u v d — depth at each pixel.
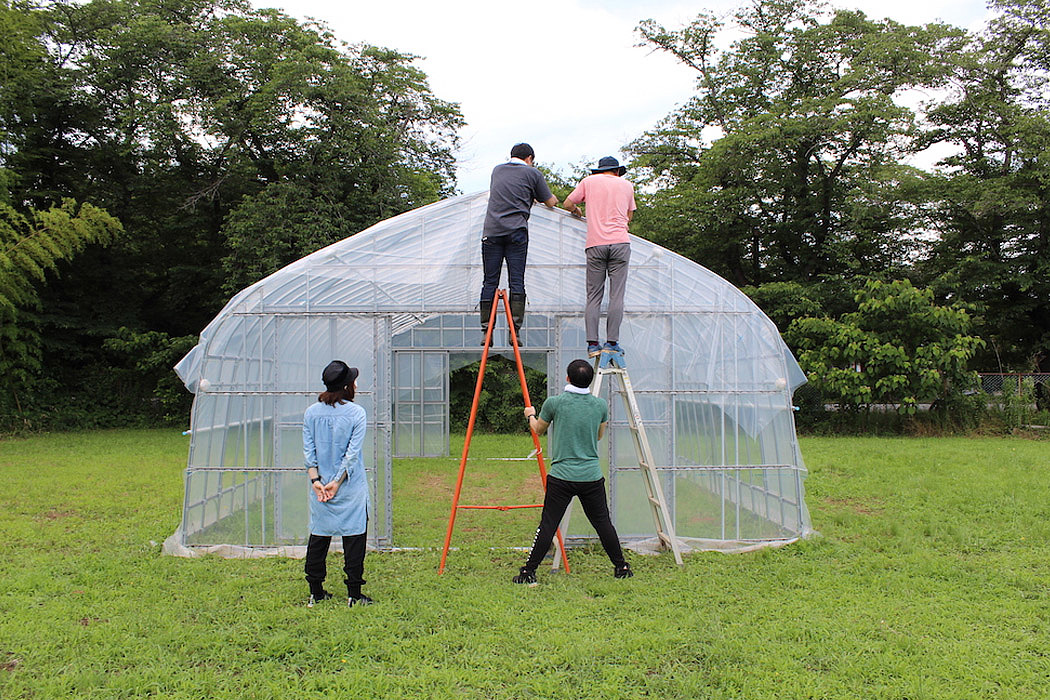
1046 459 12.75
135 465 12.66
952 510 8.55
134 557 6.67
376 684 4.02
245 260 17.75
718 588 5.70
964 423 17.64
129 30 18.30
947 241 20.88
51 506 9.09
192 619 5.08
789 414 7.32
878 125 19.06
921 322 17.17
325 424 5.33
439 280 7.25
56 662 4.35
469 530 8.03
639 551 6.97
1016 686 3.99
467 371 20.53
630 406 6.60
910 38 19.20
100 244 18.72
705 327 7.36
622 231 6.57
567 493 5.84
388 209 18.83
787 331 18.78
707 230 21.27
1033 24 19.78
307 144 18.61
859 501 9.30
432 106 20.30
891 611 5.16
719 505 7.27
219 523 7.06
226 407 7.14
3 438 16.95
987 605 5.29
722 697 3.89
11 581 5.84
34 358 18.73
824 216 21.09
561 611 5.18
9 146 18.41
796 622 4.93
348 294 7.20
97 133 20.11
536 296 7.26
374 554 6.84
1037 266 19.33
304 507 7.11
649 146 23.53
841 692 3.93
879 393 17.22
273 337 7.20
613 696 3.88
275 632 4.79
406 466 13.36
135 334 19.61
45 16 18.91
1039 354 22.00
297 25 19.62
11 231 16.00
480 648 4.52
